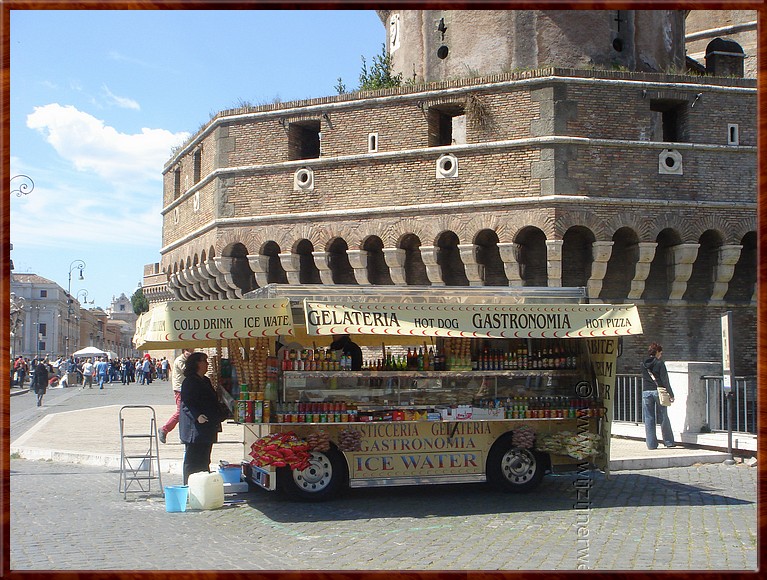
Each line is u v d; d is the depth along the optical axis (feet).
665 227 84.43
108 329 446.19
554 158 82.12
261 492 47.47
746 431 61.87
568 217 82.02
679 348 87.15
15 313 219.61
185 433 44.96
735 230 86.48
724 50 103.30
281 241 94.53
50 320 262.06
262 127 96.68
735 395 64.95
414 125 88.58
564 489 47.67
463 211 85.66
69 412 106.93
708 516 39.70
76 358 235.81
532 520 38.88
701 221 85.56
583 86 83.46
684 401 63.93
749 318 90.22
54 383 219.00
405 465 44.52
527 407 45.93
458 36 98.63
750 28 121.19
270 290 43.83
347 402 44.80
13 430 88.99
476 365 46.78
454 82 86.69
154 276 180.24
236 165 97.91
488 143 84.64
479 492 46.93
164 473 54.90
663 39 99.55
